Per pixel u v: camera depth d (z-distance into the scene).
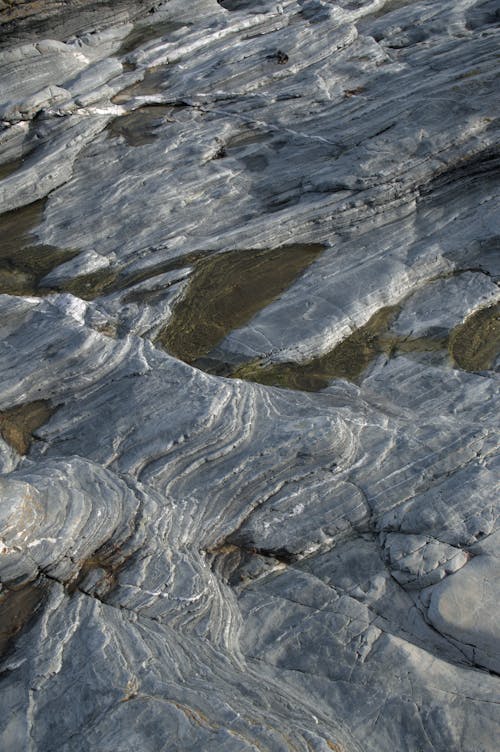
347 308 13.41
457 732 7.60
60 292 14.14
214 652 8.24
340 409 11.07
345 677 8.12
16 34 20.22
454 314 13.41
